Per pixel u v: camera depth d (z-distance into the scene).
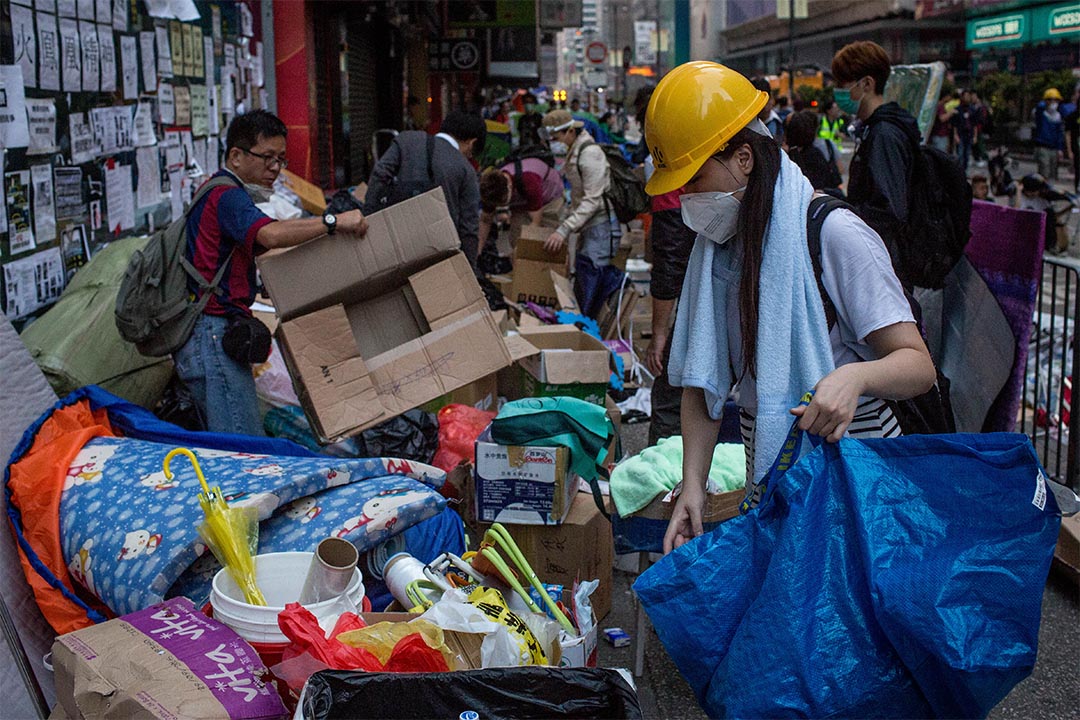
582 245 8.47
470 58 26.23
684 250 5.24
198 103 8.02
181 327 4.28
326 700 2.12
